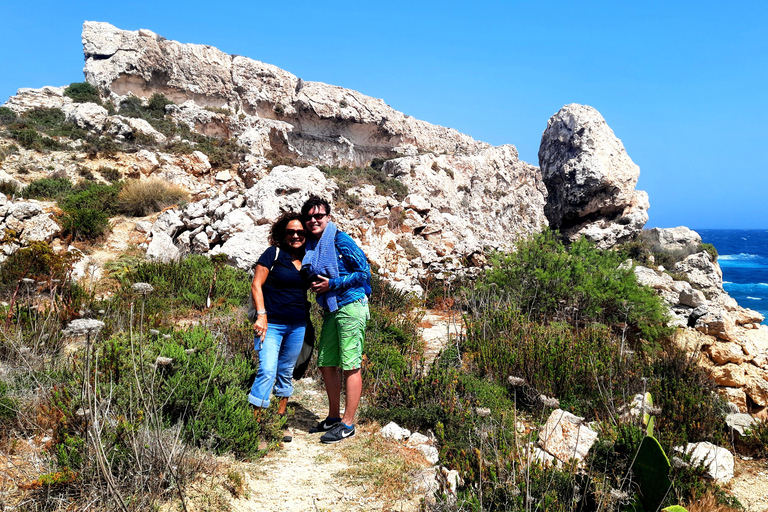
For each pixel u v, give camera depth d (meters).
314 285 3.91
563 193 21.05
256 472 3.51
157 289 9.04
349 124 40.62
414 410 4.66
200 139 27.81
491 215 39.53
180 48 33.66
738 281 51.22
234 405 3.80
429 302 12.94
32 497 2.78
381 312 8.81
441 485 3.04
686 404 5.16
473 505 2.84
